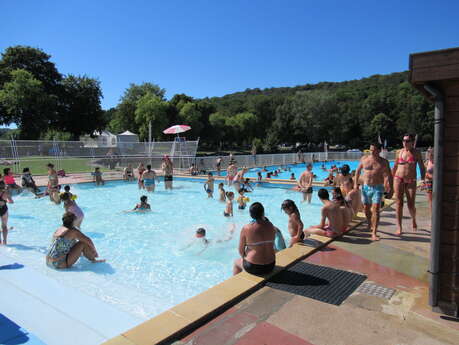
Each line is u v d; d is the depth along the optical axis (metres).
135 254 6.50
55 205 11.83
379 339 2.74
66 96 39.03
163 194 14.50
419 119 57.00
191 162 22.94
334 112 59.62
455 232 2.99
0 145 18.30
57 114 35.22
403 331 2.86
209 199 13.23
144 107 48.56
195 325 2.97
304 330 2.90
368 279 4.02
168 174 15.75
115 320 3.40
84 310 3.59
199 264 5.95
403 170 5.98
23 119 32.59
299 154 32.50
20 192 13.98
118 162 21.78
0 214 6.75
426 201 9.42
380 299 3.48
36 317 3.41
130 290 4.65
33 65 36.34
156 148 23.42
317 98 58.66
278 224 9.13
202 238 7.14
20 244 7.08
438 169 2.96
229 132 70.12
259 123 76.00
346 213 6.07
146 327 2.87
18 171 18.78
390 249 5.20
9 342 2.97
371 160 5.94
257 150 58.91
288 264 4.42
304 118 59.66
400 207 6.01
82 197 13.66
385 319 3.06
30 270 4.73
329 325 2.97
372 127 62.69
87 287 4.70
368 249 5.20
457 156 2.89
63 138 44.97
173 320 2.98
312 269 4.35
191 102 59.44
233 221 9.45
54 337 3.05
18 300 3.79
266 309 3.29
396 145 63.66
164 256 6.37
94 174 17.31
